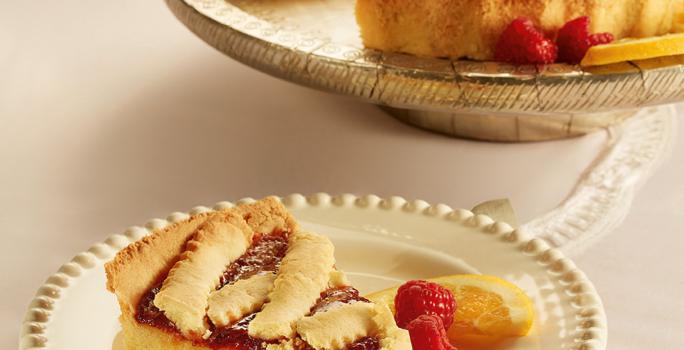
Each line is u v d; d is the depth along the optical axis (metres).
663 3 0.93
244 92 1.00
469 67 0.87
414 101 0.87
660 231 0.85
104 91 1.00
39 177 0.91
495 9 0.90
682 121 0.96
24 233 0.86
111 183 0.90
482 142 0.94
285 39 0.89
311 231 0.81
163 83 1.01
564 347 0.75
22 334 0.75
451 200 0.89
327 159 0.93
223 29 0.90
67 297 0.77
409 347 0.72
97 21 1.10
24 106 0.98
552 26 0.91
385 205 0.83
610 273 0.82
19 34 1.08
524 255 0.79
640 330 0.79
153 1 1.14
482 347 0.76
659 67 0.86
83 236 0.86
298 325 0.73
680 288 0.81
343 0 0.99
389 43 0.92
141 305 0.75
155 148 0.94
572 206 0.88
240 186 0.90
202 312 0.74
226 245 0.77
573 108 0.87
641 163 0.91
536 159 0.92
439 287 0.76
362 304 0.74
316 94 1.00
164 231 0.77
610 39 0.89
